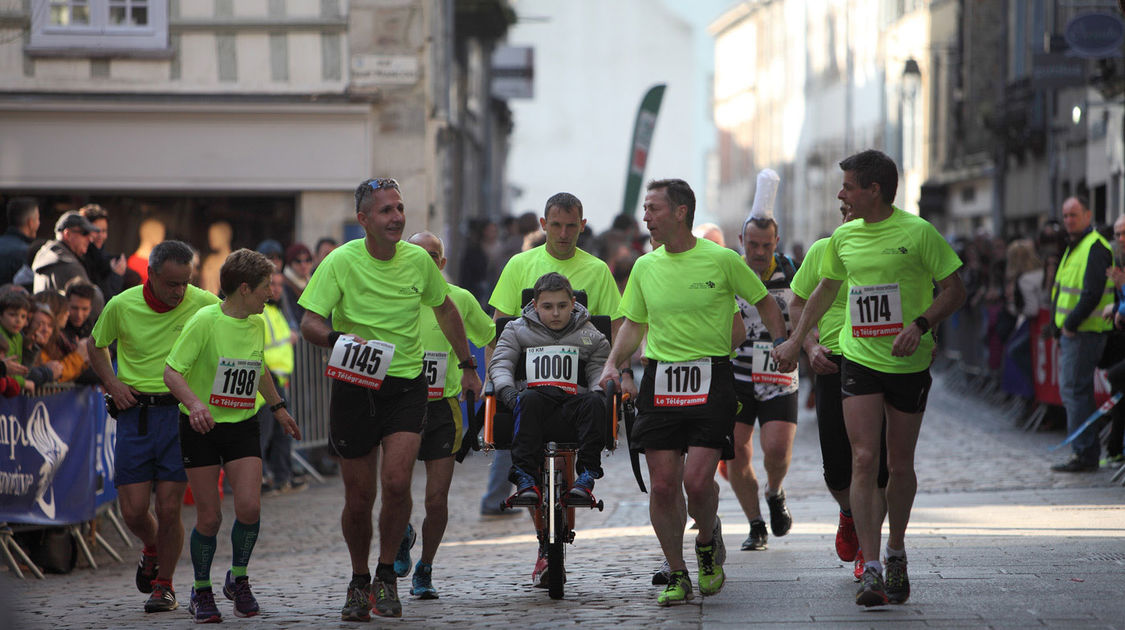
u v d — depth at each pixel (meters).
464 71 54.62
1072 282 22.75
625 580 14.15
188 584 16.17
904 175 82.44
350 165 32.81
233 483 13.17
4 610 8.74
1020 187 59.06
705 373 12.40
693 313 12.45
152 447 13.99
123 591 15.52
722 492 22.80
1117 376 21.72
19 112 32.16
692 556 15.71
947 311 11.99
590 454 13.18
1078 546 14.99
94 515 17.95
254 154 32.62
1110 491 20.11
